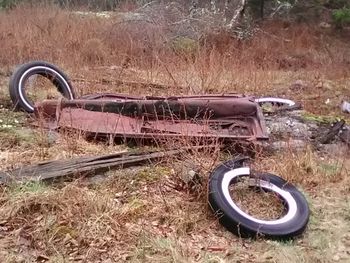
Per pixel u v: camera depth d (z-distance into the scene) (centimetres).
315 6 1658
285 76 1070
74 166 446
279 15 1681
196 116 573
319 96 881
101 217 379
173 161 483
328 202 456
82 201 391
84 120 553
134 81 845
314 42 1448
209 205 409
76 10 1653
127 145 537
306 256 374
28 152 492
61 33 1159
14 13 1468
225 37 1234
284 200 429
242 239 388
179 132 543
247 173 455
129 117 569
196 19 1255
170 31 1190
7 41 1062
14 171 429
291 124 612
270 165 509
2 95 704
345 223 423
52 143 519
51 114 573
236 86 855
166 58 997
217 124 575
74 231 367
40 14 1414
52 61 955
